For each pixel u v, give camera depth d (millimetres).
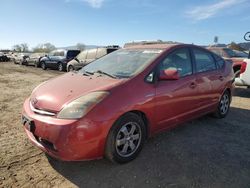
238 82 8359
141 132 3676
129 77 3676
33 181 3125
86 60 14609
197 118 5352
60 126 3041
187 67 4590
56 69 20750
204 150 4070
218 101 5531
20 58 28422
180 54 4504
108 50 13484
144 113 3662
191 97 4543
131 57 4352
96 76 3951
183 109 4406
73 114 3086
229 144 4344
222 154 3955
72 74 4379
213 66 5371
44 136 3166
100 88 3373
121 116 3354
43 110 3328
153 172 3371
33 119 3303
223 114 5828
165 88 3939
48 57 21094
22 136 4484
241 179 3273
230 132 4934
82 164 3533
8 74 16219
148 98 3658
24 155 3754
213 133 4848
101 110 3160
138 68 3885
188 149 4086
